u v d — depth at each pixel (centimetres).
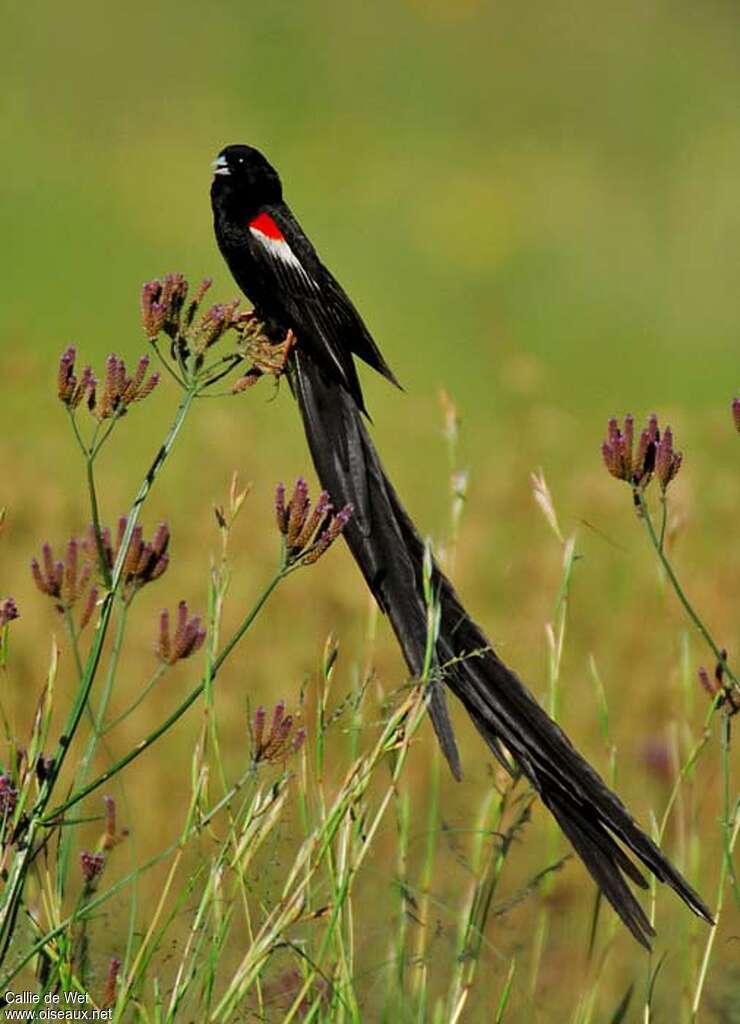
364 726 668
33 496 1443
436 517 1574
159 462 606
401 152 3441
